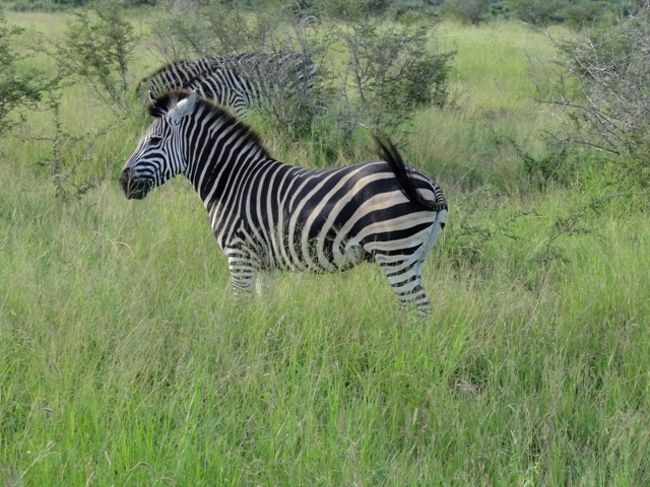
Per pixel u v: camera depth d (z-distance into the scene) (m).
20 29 14.71
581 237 9.34
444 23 32.06
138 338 6.36
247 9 15.04
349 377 6.36
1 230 8.82
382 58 13.43
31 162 12.03
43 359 6.00
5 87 12.69
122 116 14.01
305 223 6.70
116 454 4.89
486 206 10.24
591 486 4.84
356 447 5.06
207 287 7.50
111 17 15.33
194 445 5.01
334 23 14.09
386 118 13.23
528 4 32.53
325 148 12.70
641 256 8.37
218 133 7.29
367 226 6.48
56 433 5.16
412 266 6.61
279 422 5.36
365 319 6.92
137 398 5.62
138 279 7.45
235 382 6.00
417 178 6.54
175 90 7.54
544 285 7.71
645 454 5.28
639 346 6.64
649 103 11.05
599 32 18.30
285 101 13.28
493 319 7.00
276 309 6.93
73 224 9.16
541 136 13.23
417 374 6.11
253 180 7.10
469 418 5.61
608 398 5.93
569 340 6.73
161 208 9.89
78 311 6.78
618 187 10.76
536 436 5.57
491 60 22.61
